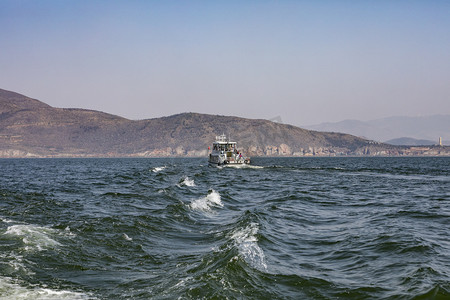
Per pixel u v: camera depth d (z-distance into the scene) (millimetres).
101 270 13555
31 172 87812
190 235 19188
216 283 11633
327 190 42688
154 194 34438
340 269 13750
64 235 17766
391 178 61438
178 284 11820
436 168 99438
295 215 25250
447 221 23406
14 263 13719
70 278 12711
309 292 11516
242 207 29172
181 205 26500
